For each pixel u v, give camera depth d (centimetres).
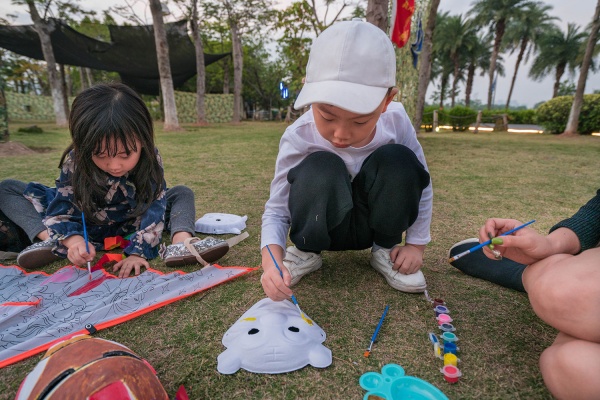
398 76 625
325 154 126
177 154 516
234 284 144
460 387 93
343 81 103
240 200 266
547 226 211
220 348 106
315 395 90
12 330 115
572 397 78
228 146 624
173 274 150
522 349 106
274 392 91
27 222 168
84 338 86
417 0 606
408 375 96
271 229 131
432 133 1178
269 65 2764
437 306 124
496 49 3506
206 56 1534
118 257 163
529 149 629
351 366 100
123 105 140
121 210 170
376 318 121
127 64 1405
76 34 1173
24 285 145
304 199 123
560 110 1145
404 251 141
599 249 89
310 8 1113
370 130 111
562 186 322
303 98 104
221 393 90
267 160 459
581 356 76
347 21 114
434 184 327
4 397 90
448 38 3806
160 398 75
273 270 115
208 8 1412
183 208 187
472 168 417
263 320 110
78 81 3028
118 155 138
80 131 136
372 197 128
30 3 1046
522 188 312
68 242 154
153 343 109
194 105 1750
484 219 223
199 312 125
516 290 139
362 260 167
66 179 158
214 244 161
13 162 435
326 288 141
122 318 119
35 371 77
